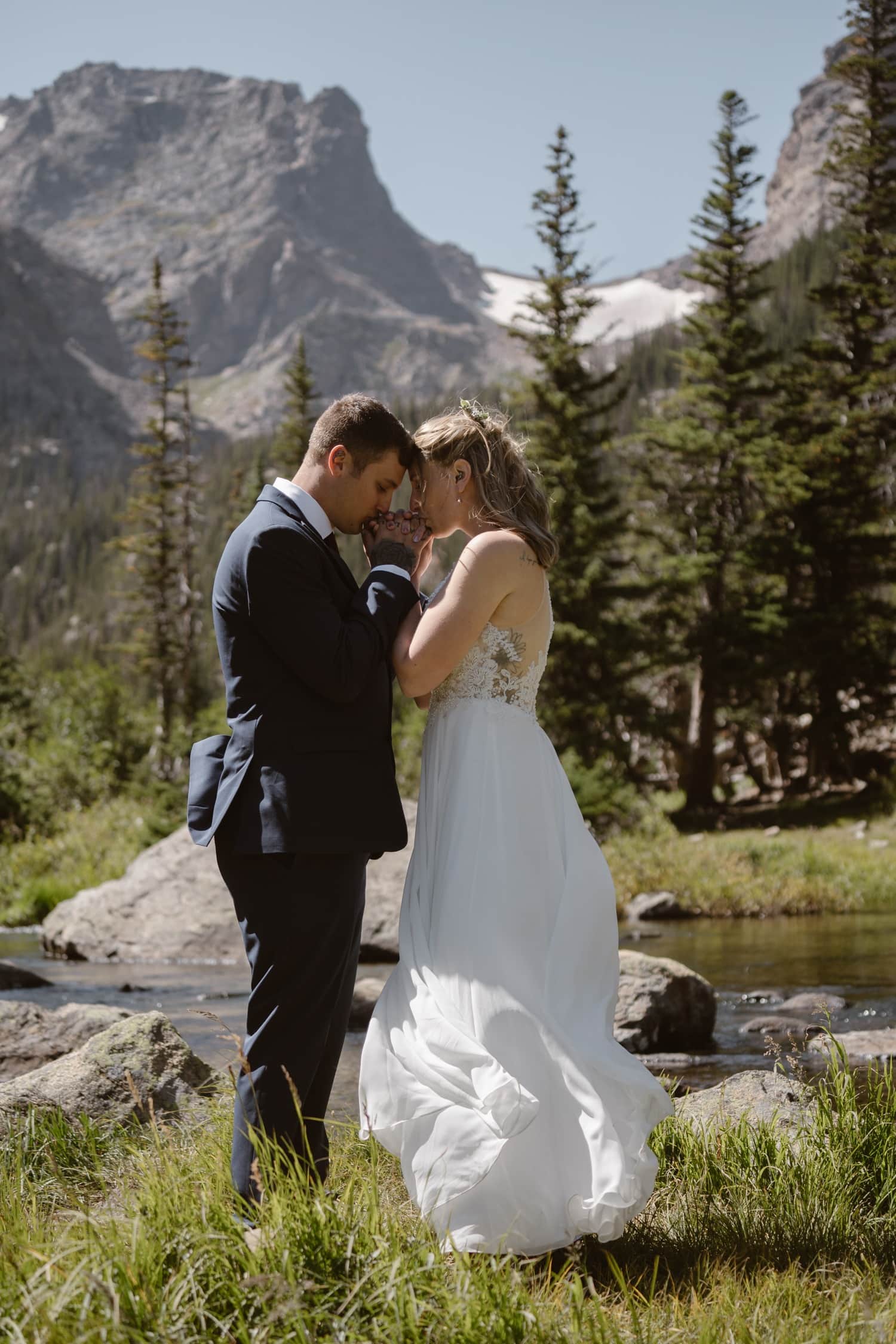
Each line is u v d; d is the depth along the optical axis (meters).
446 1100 2.68
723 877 15.88
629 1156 2.67
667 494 32.34
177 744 29.59
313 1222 2.33
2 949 12.73
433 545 3.25
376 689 2.85
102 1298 2.10
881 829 23.77
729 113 30.67
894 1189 3.09
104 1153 3.55
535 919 2.85
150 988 8.93
